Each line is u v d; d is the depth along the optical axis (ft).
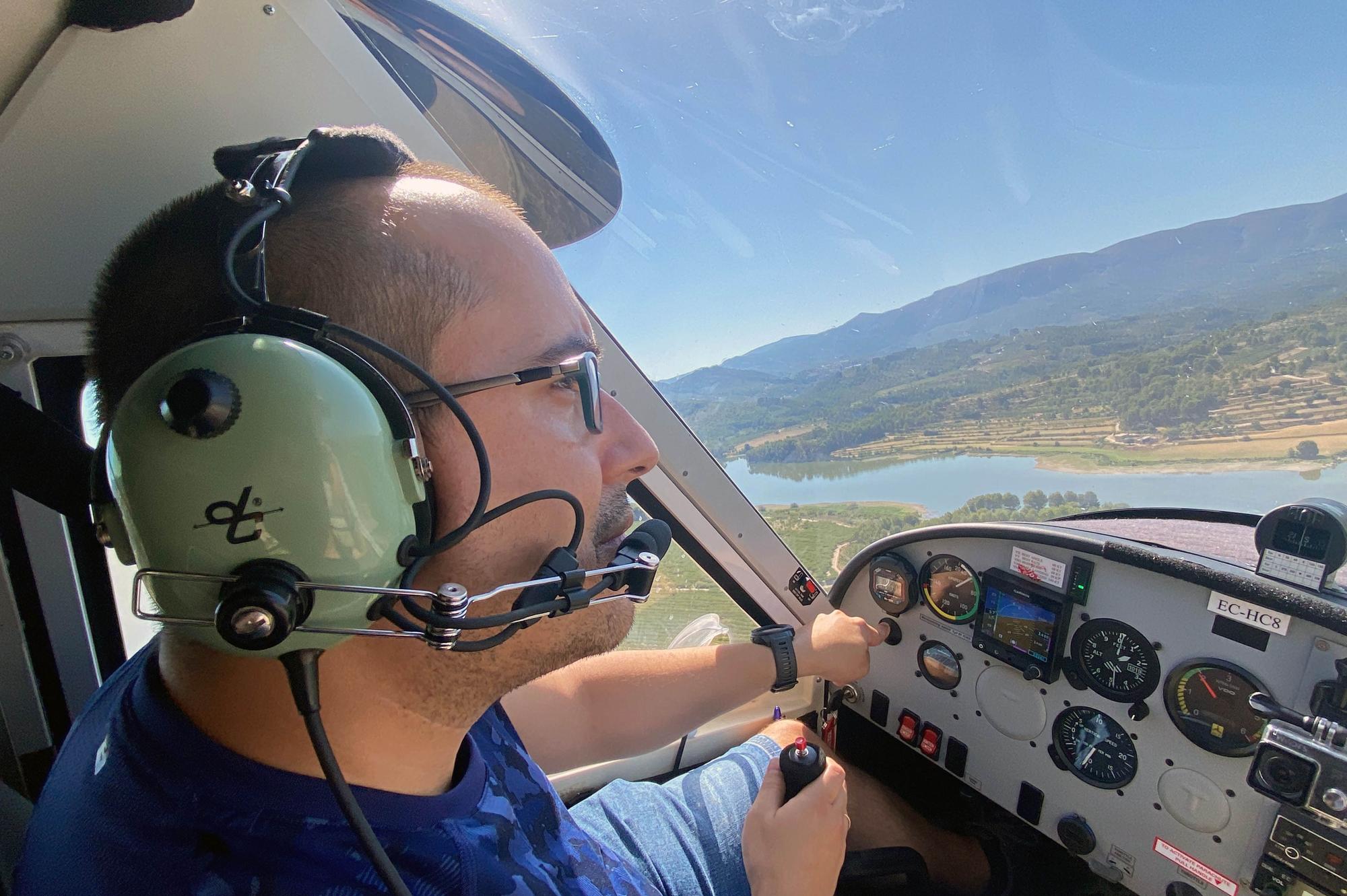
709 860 1.71
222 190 0.84
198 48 1.27
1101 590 2.00
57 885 0.76
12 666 1.51
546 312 0.90
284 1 1.31
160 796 0.78
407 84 1.54
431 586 0.85
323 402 0.66
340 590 0.66
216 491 0.64
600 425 0.97
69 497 1.19
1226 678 1.78
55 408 1.44
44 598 1.51
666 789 1.90
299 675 0.70
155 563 0.67
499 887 0.96
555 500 0.92
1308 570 1.61
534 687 1.89
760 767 1.99
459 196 0.88
